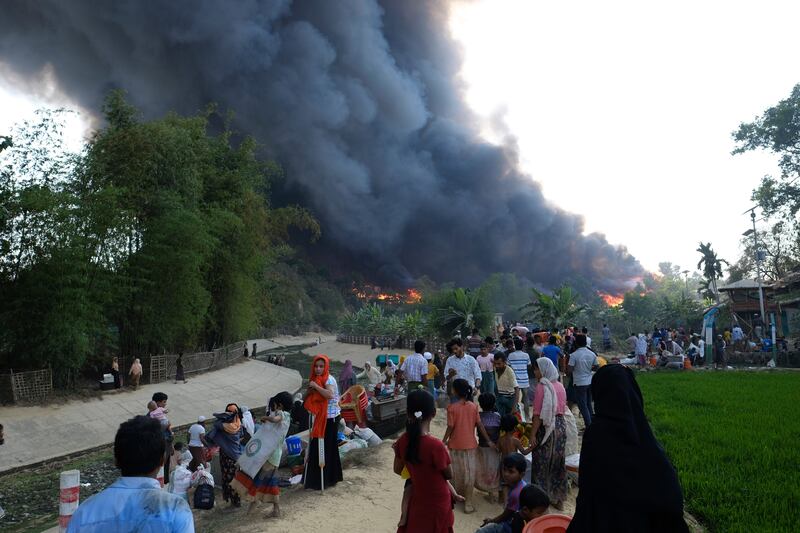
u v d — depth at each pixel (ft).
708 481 24.94
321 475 24.79
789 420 37.68
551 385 22.63
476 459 22.65
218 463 31.12
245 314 117.39
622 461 8.24
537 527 13.35
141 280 76.13
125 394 71.31
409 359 40.55
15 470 45.16
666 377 68.49
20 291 63.72
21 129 65.41
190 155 89.10
